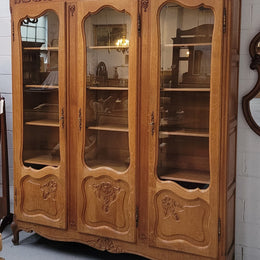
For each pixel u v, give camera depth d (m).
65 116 3.04
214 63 2.55
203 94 2.63
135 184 2.84
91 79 2.94
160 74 2.71
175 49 2.66
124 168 2.89
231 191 2.86
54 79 3.07
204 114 2.64
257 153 2.96
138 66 2.77
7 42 3.77
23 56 3.17
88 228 3.04
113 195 2.94
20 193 3.28
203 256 2.70
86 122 2.98
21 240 3.48
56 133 3.11
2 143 3.59
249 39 2.90
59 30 2.99
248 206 3.03
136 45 2.75
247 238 3.06
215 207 2.63
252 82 2.92
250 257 3.07
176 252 2.78
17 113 3.22
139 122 2.81
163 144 2.76
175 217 2.75
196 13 2.58
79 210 3.06
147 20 2.71
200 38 2.59
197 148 2.69
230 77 2.56
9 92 3.83
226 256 2.73
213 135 2.60
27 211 3.28
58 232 3.18
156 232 2.82
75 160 3.05
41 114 3.15
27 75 3.17
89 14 2.88
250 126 2.93
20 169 3.25
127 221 2.91
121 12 2.79
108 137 2.92
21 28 3.14
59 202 3.13
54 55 3.05
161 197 2.77
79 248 3.35
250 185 3.01
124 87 2.83
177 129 2.72
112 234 2.96
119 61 2.83
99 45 2.88
